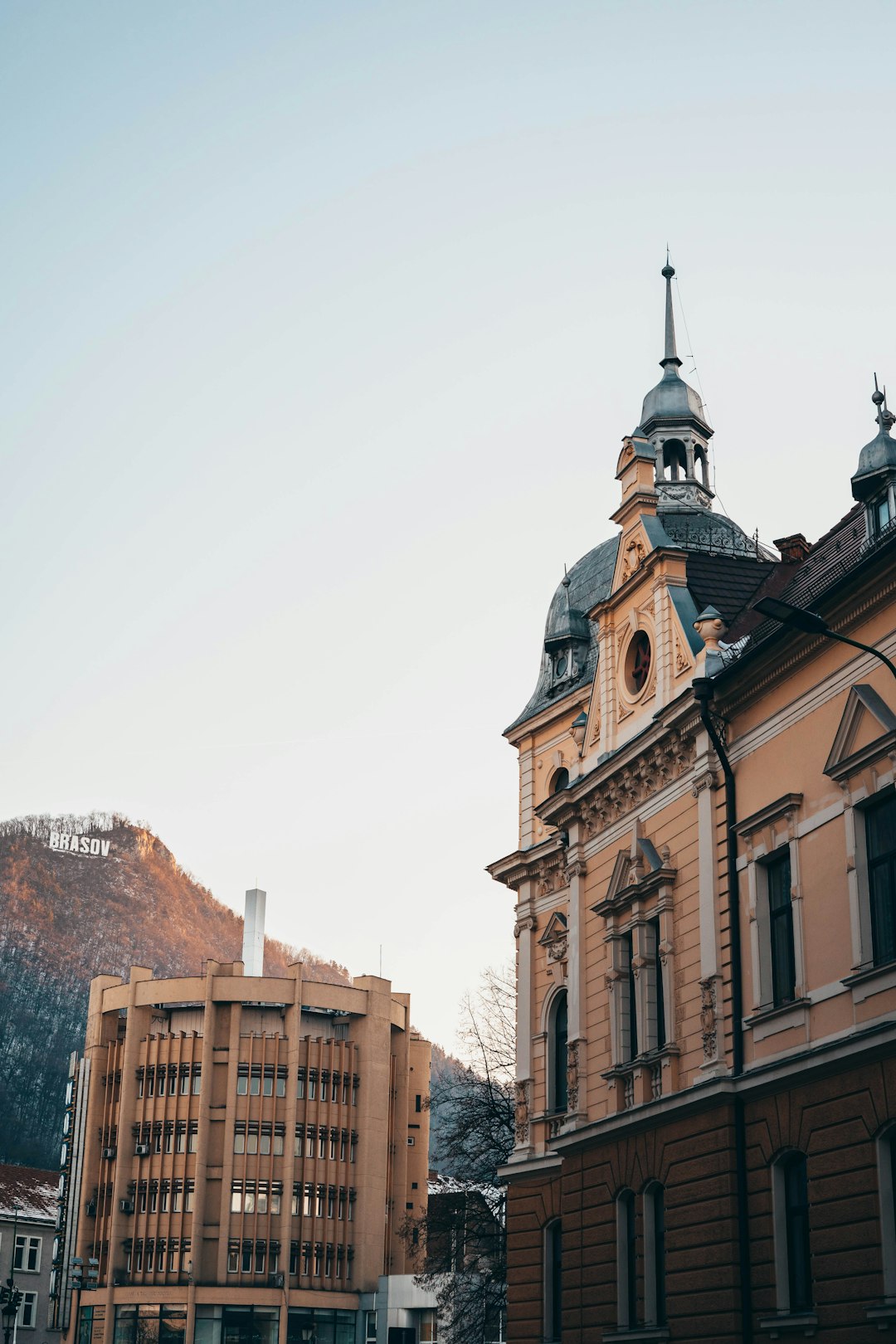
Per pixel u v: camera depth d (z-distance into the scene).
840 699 26.16
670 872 31.33
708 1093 27.67
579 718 37.53
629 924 33.06
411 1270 109.31
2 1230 109.81
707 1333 27.09
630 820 33.94
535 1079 39.00
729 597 33.38
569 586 44.69
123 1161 106.00
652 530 34.69
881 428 27.77
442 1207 62.12
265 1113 106.19
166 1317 100.75
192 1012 109.81
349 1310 104.25
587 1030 34.97
